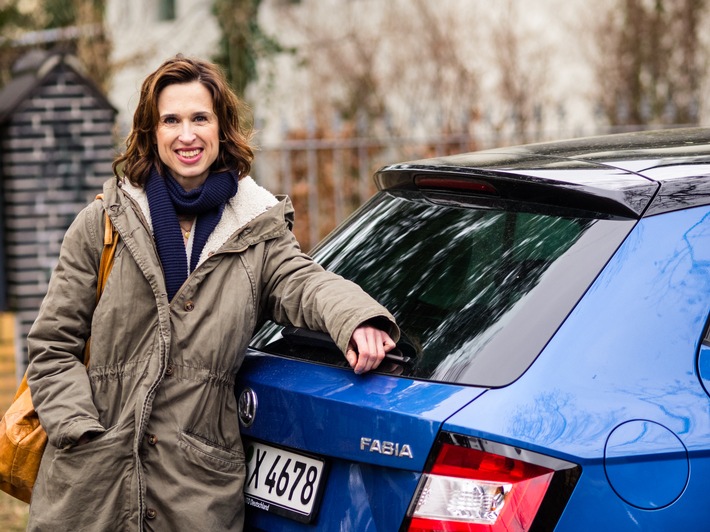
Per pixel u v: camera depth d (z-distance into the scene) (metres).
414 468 2.54
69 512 2.91
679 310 2.71
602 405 2.55
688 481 2.56
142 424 2.89
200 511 2.89
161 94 3.07
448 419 2.51
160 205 3.02
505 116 10.34
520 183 2.95
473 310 2.77
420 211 3.27
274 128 12.98
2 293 6.90
